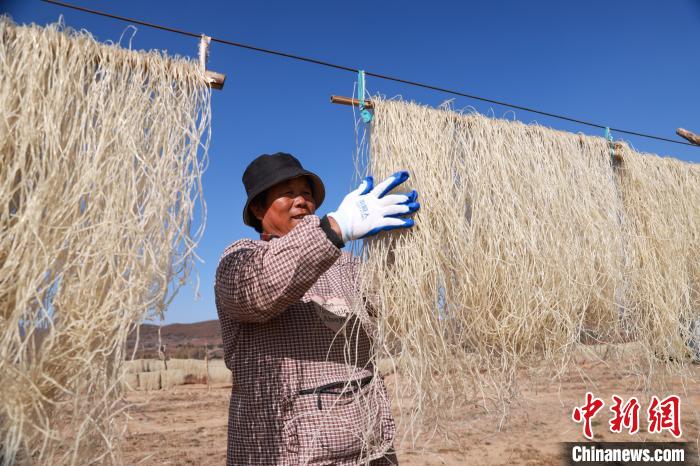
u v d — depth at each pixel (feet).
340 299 5.15
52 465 3.74
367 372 5.07
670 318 7.73
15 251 3.87
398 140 6.08
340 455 4.47
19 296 3.77
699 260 8.80
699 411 19.72
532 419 22.52
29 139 4.07
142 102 4.75
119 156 4.43
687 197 9.11
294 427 4.47
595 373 30.83
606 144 8.39
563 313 6.47
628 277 7.76
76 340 3.98
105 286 4.19
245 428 4.56
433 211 5.79
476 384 5.76
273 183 5.25
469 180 6.42
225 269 4.53
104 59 4.74
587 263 7.02
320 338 4.83
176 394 37.19
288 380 4.61
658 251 8.25
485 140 6.82
